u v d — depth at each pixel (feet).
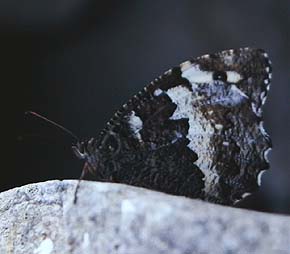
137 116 0.87
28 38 1.76
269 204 1.74
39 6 1.70
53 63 1.81
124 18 1.82
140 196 0.78
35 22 1.73
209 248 0.76
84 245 0.79
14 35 1.74
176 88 0.87
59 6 1.71
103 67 1.84
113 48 1.84
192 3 1.84
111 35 1.83
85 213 0.80
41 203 0.83
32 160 1.72
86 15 1.77
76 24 1.77
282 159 1.76
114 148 0.87
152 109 0.87
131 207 0.78
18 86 1.78
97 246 0.79
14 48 1.76
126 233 0.78
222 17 1.83
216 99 0.87
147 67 1.84
